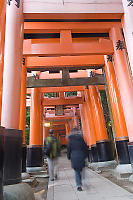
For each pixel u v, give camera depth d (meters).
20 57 5.18
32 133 11.23
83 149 4.88
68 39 7.54
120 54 7.36
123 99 6.75
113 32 7.68
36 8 6.46
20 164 4.14
